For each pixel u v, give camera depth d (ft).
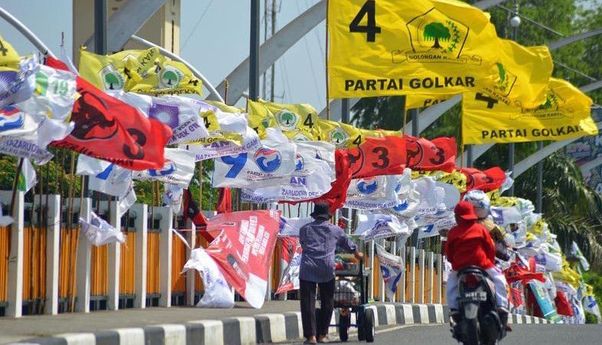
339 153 146.82
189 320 101.81
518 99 207.72
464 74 159.74
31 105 84.94
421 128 268.00
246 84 186.91
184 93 113.60
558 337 120.26
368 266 183.93
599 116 458.91
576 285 318.45
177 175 114.11
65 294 107.45
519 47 204.23
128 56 111.45
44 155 87.15
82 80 91.25
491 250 86.48
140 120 92.84
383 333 127.95
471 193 91.09
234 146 117.60
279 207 162.09
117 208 112.27
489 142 223.71
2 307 99.09
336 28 158.61
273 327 114.01
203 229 127.34
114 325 91.86
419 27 158.71
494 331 85.92
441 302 245.86
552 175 411.13
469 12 158.40
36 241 103.30
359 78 158.51
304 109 145.59
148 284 122.72
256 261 126.62
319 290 106.63
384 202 162.81
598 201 424.87
